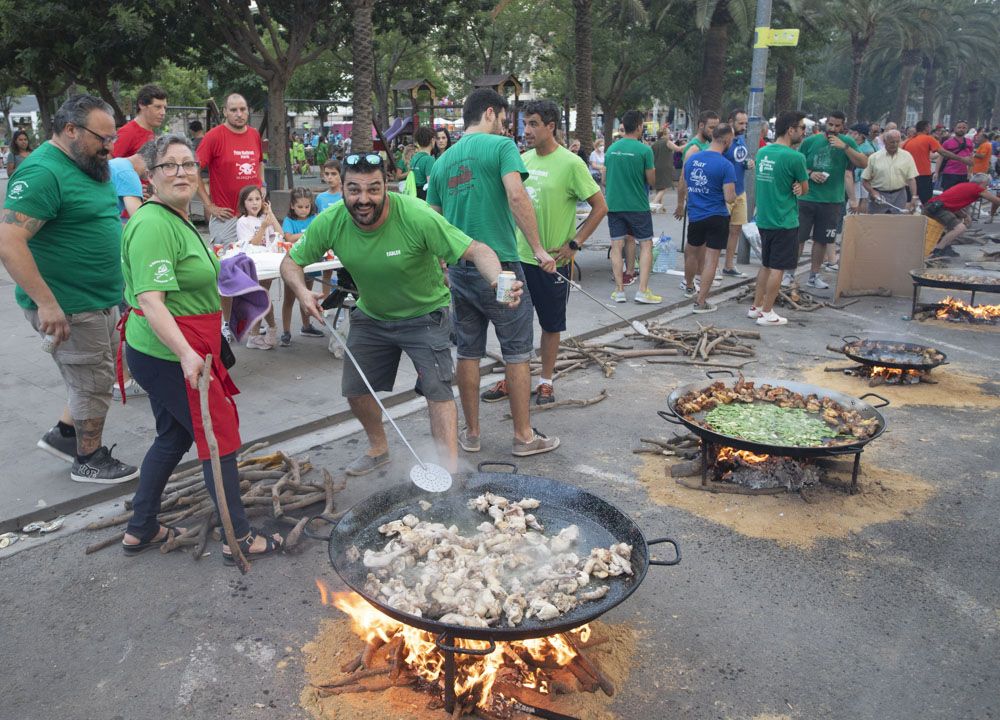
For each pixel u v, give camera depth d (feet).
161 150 10.27
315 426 17.25
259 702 8.96
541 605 8.71
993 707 8.94
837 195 32.22
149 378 10.89
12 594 11.06
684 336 24.67
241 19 68.49
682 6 98.17
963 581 11.51
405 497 11.46
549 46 143.02
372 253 12.49
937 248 40.24
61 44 64.03
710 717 8.76
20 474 14.21
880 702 9.02
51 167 11.93
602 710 8.82
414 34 83.05
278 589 11.21
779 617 10.61
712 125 35.73
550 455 16.08
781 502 13.89
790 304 29.63
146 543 12.12
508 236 15.07
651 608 10.80
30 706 8.89
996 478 14.96
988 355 23.50
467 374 15.70
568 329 25.58
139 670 9.50
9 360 20.93
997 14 177.99
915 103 273.13
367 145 63.52
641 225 28.68
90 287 12.87
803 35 104.06
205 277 10.72
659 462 15.70
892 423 17.80
